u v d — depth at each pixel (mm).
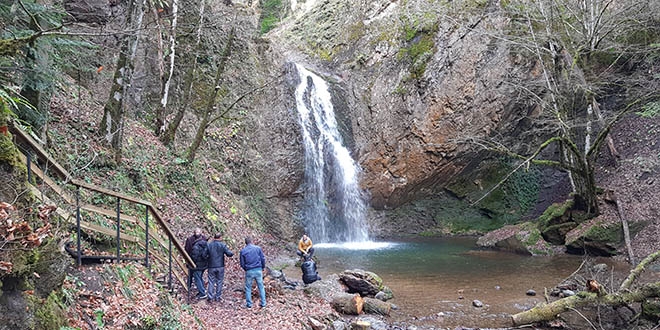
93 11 15430
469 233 24969
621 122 23688
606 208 18266
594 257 16656
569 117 21344
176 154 16203
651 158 20000
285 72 22656
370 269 15367
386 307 10391
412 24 25484
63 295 5449
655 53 21422
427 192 26000
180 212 14094
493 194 25891
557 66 19172
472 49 23844
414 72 24547
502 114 24031
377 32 26844
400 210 25672
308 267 12156
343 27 29016
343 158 24391
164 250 10555
